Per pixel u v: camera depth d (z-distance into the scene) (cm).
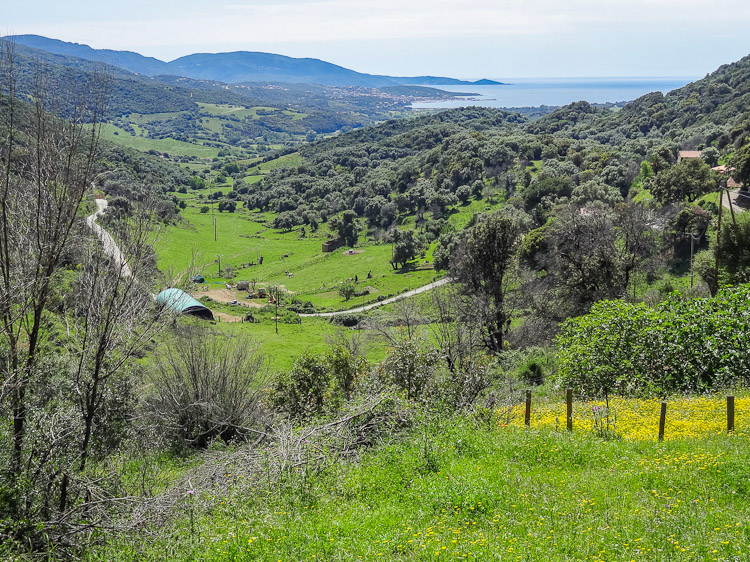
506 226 3956
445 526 813
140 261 1116
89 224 1123
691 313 1944
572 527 775
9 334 987
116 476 1117
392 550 745
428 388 1841
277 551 771
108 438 1366
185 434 2031
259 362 2430
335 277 10656
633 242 4375
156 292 1228
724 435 1140
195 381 2059
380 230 14062
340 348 2339
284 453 1137
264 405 2264
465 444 1254
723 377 1752
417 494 972
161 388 2016
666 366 1878
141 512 990
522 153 14862
